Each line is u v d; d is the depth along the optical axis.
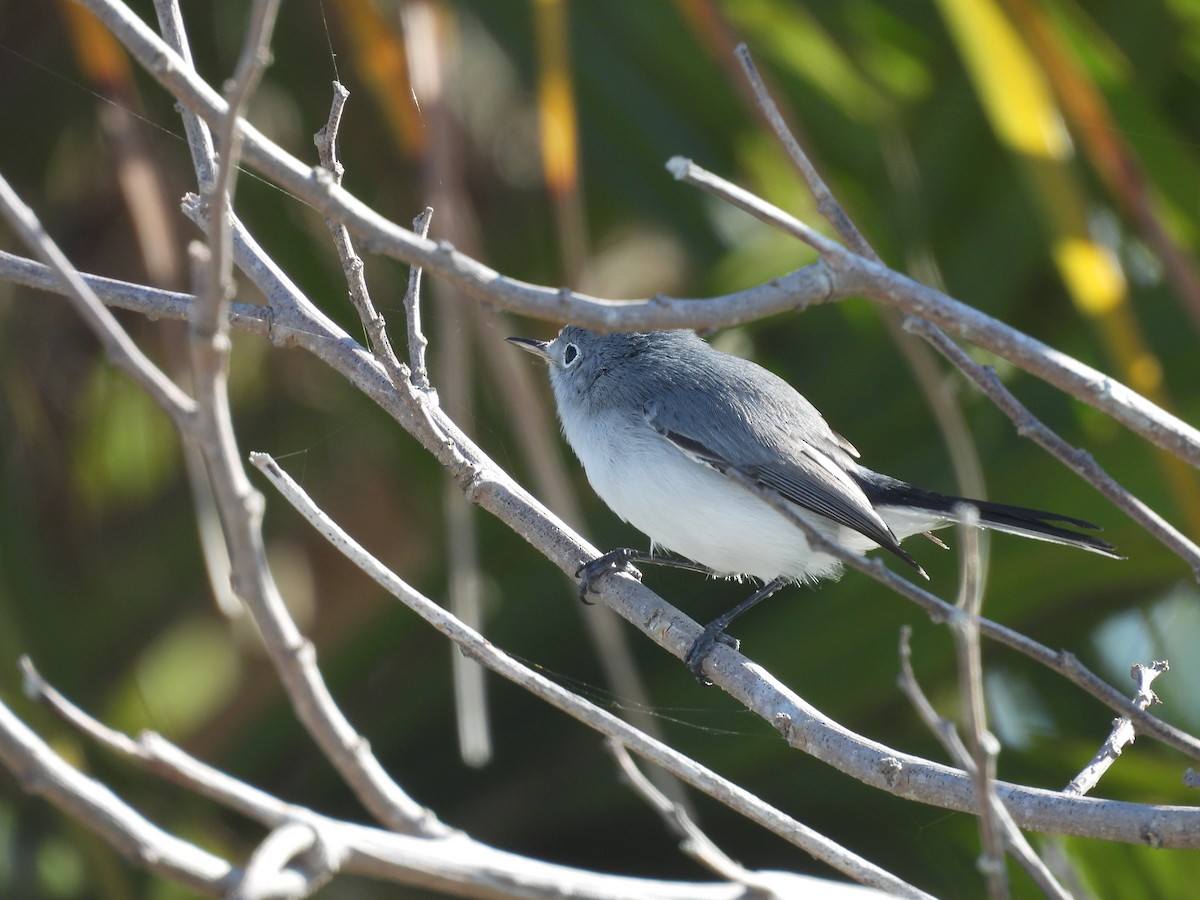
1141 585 9.84
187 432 3.54
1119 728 5.57
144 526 13.12
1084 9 10.02
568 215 8.01
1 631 9.91
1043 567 9.48
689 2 8.46
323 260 11.24
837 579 8.64
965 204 10.14
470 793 10.29
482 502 7.16
